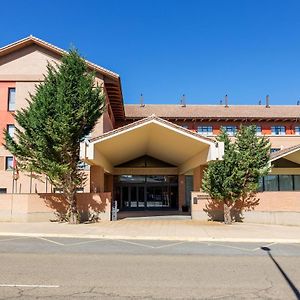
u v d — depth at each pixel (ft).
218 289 23.90
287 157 93.97
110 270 29.48
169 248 42.57
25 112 71.10
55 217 75.56
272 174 97.86
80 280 25.94
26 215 73.41
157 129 76.38
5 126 99.40
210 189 72.43
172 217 90.43
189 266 31.50
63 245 44.32
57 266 30.89
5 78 101.40
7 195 74.38
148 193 122.31
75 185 71.92
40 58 102.68
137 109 152.05
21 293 22.45
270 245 46.37
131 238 51.85
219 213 79.82
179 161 108.68
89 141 69.82
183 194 119.03
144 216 94.02
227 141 73.05
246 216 75.87
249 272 29.27
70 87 68.54
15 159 95.09
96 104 71.10
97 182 80.74
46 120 66.18
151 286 24.49
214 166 71.77
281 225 70.44
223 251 40.63
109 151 85.76
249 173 71.72
